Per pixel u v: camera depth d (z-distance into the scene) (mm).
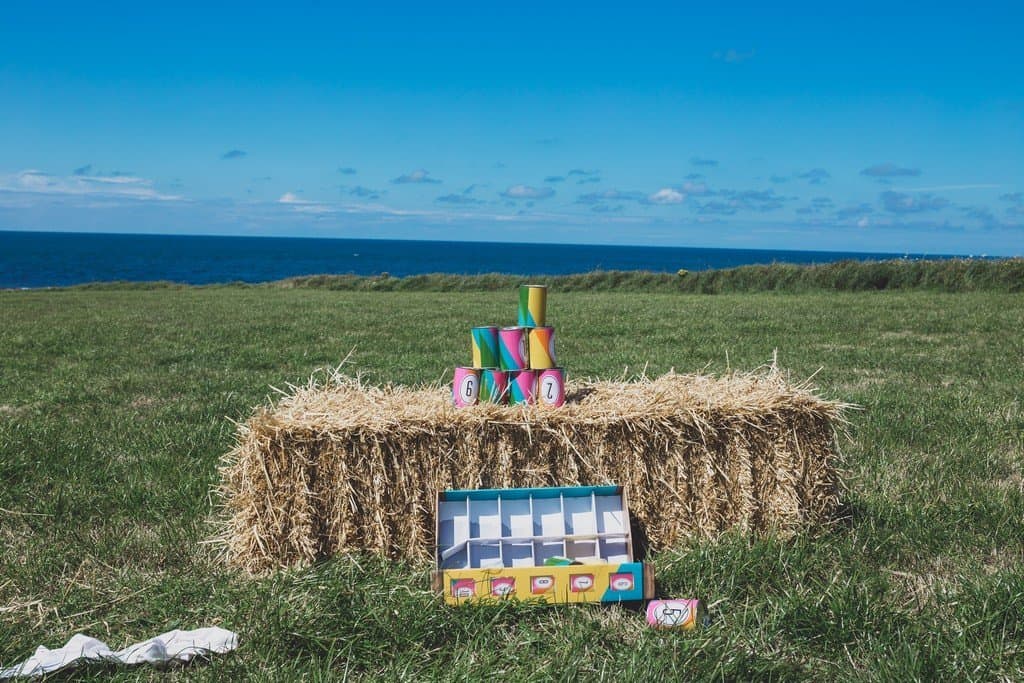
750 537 4523
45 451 6410
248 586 4035
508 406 4648
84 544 4688
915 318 18234
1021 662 3283
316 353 13078
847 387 9250
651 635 3512
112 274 97500
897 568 4297
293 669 3283
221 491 5402
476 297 31766
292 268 124250
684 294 31422
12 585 4164
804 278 30828
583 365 11141
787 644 3465
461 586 3756
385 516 4305
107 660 3354
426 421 4305
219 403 8445
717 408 4508
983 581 3896
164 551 4578
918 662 3203
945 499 5246
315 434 4246
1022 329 15898
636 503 4465
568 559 4027
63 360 12453
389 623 3539
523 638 3520
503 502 4246
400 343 14555
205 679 3266
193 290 43031
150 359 12531
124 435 7031
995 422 7262
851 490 5379
